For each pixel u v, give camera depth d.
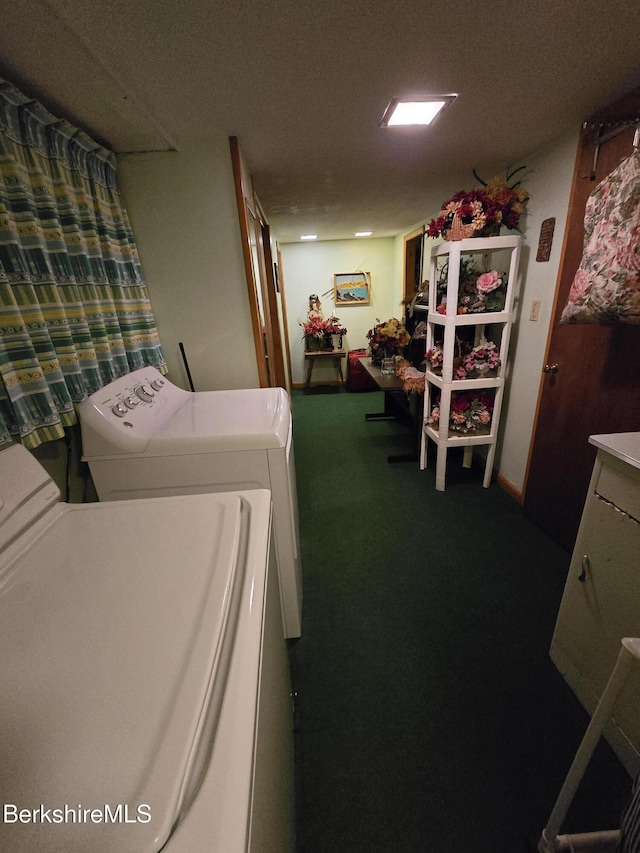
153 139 1.54
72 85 1.12
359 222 3.79
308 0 0.84
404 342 3.36
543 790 1.02
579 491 1.82
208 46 0.99
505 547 1.99
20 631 0.57
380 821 0.98
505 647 1.44
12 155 1.07
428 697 1.27
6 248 1.06
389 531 2.17
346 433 3.75
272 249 3.63
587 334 1.69
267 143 1.69
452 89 1.29
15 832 0.35
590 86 1.31
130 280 1.71
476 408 2.43
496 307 2.28
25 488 0.82
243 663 0.51
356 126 1.56
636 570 0.98
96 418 1.23
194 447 1.25
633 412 1.49
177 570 0.68
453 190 2.70
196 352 1.98
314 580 1.82
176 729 0.42
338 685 1.33
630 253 1.13
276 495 1.31
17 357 1.06
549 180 1.89
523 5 0.90
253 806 0.41
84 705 0.46
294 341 5.52
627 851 0.62
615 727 1.08
